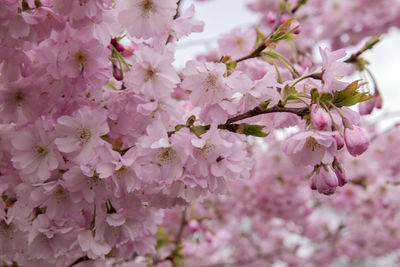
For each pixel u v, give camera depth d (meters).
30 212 0.70
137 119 0.68
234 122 0.69
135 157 0.66
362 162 1.30
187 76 0.67
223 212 1.54
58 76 0.67
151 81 0.68
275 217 1.35
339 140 0.64
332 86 0.66
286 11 0.87
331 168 0.66
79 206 0.68
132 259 0.97
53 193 0.68
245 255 2.03
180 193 0.68
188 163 0.66
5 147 0.70
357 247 1.85
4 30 0.66
